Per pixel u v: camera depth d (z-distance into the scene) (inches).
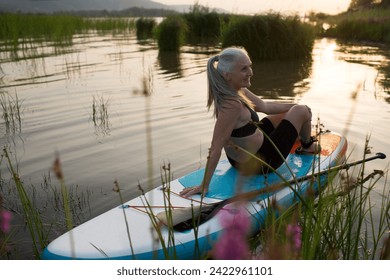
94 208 136.2
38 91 306.5
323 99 269.1
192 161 172.6
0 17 662.5
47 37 723.4
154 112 243.9
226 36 486.9
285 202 122.6
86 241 103.7
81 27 1013.2
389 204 101.3
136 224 110.5
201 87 314.3
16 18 693.3
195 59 483.8
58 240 104.9
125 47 634.2
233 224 30.1
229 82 123.4
